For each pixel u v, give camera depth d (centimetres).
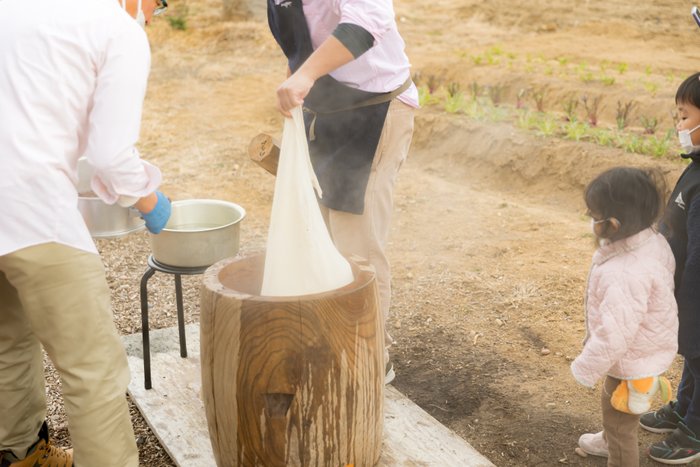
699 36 1329
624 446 218
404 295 414
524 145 706
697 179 215
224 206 277
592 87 911
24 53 166
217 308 186
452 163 773
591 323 211
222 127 908
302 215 195
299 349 180
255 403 185
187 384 284
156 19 1631
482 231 533
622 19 1505
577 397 295
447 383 312
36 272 172
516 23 1587
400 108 256
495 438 269
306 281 194
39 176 167
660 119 771
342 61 203
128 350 315
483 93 977
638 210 193
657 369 203
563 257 461
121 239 521
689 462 247
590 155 639
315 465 194
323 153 261
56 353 184
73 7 171
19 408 216
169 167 726
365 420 202
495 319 374
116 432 193
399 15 1655
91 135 173
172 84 1160
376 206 264
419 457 232
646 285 195
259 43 1459
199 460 235
